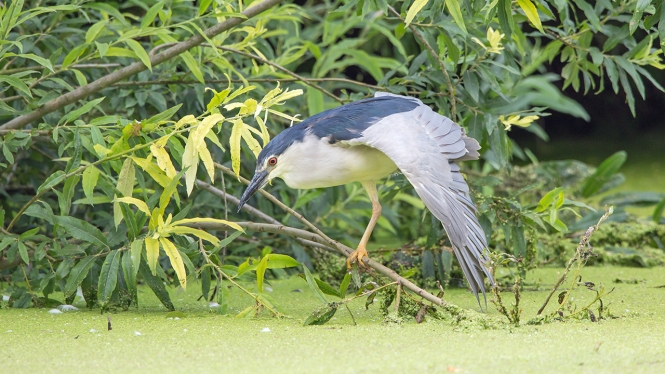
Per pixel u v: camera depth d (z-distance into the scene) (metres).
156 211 6.95
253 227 7.65
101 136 7.28
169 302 7.41
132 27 9.55
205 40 8.34
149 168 7.14
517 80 10.18
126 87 9.55
